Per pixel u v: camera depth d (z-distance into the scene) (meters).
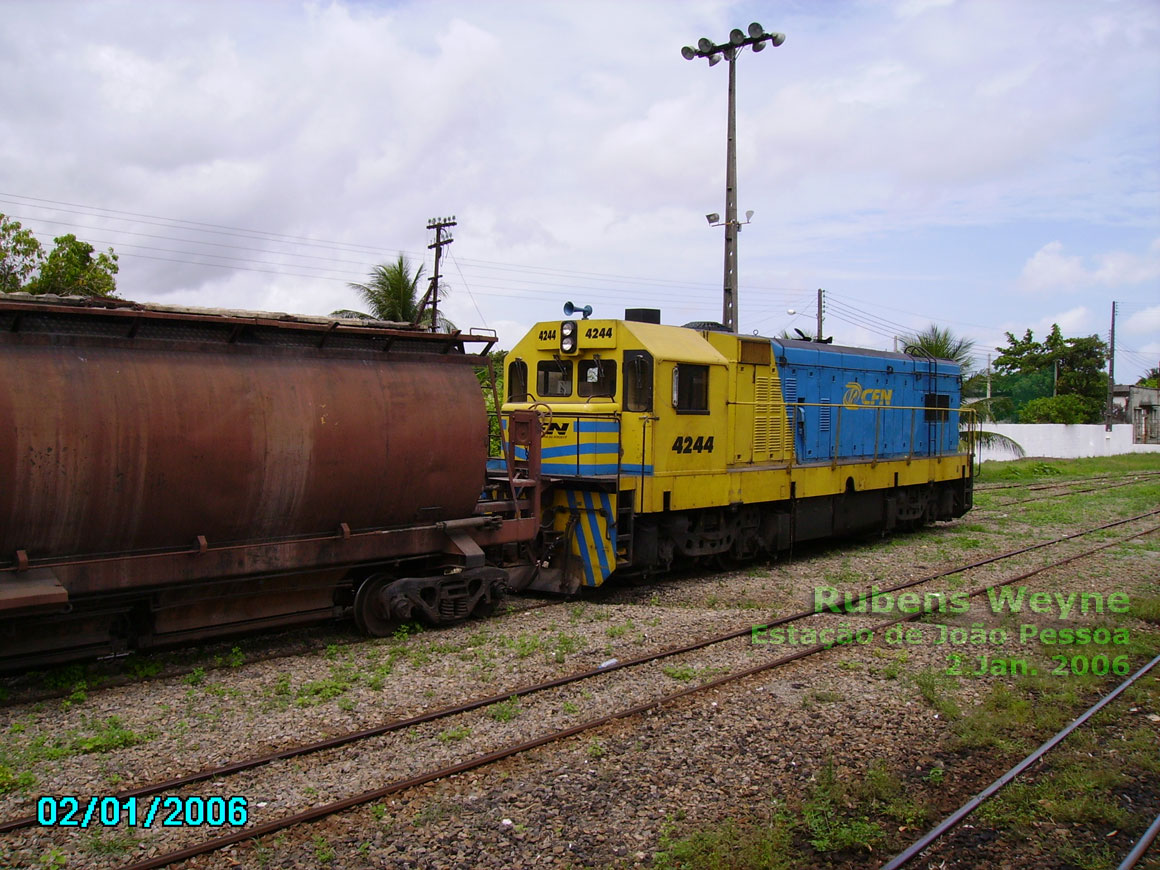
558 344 11.80
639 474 10.97
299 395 7.77
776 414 13.65
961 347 32.34
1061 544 15.70
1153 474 33.94
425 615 8.91
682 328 12.31
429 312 27.73
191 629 7.73
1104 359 55.44
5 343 6.42
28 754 5.65
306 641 8.60
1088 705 7.29
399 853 4.67
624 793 5.44
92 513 6.68
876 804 5.40
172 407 6.98
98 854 4.55
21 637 6.84
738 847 4.80
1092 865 4.75
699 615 9.80
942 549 15.33
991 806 5.36
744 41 20.12
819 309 39.78
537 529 10.23
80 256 20.27
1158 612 10.16
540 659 8.00
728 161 20.42
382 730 6.20
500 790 5.41
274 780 5.43
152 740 5.99
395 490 8.49
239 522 7.52
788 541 13.82
